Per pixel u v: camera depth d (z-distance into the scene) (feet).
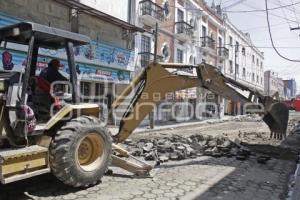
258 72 197.06
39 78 21.27
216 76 29.35
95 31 59.52
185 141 38.60
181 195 20.47
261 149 37.88
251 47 177.47
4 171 16.92
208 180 24.02
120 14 68.90
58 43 22.61
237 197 20.62
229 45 135.44
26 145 19.30
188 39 95.25
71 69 21.44
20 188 20.61
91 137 21.08
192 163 29.60
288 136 54.70
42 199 18.97
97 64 59.72
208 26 114.83
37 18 48.67
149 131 61.00
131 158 25.40
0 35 20.51
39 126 19.80
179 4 92.38
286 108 33.91
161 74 26.91
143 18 74.95
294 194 21.42
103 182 22.59
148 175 24.16
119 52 65.41
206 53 113.09
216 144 36.76
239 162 30.68
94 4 61.21
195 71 29.60
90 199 19.12
